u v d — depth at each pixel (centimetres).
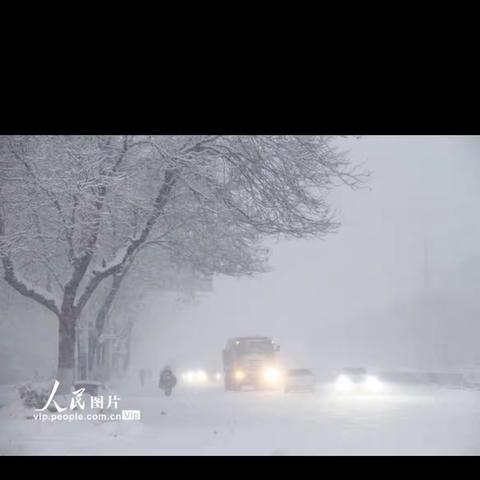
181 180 10919
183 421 9956
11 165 10325
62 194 10225
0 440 7606
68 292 10812
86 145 10394
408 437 8012
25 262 11975
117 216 10644
